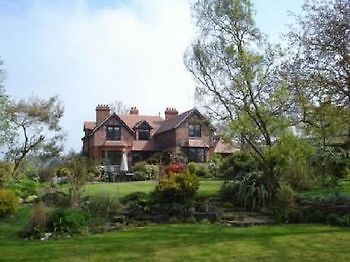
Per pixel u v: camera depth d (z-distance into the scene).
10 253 11.96
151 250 12.20
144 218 18.22
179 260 10.99
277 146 20.89
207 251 11.96
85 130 54.34
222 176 33.09
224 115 22.22
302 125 21.47
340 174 25.72
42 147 39.00
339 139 26.72
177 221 17.83
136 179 37.81
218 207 20.36
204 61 22.69
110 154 50.09
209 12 22.44
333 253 11.55
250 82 21.44
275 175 21.02
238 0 21.95
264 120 21.31
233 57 21.88
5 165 28.95
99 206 18.59
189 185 19.66
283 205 19.48
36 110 38.12
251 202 20.20
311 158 24.20
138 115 56.19
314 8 32.97
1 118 26.39
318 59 17.61
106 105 52.03
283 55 24.61
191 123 46.44
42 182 31.16
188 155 48.44
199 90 33.06
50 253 11.92
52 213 15.52
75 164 26.00
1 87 26.47
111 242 13.49
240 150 23.34
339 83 16.92
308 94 18.55
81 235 14.90
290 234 14.55
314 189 23.75
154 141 52.69
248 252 11.77
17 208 18.97
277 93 20.88
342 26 16.61
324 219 17.55
